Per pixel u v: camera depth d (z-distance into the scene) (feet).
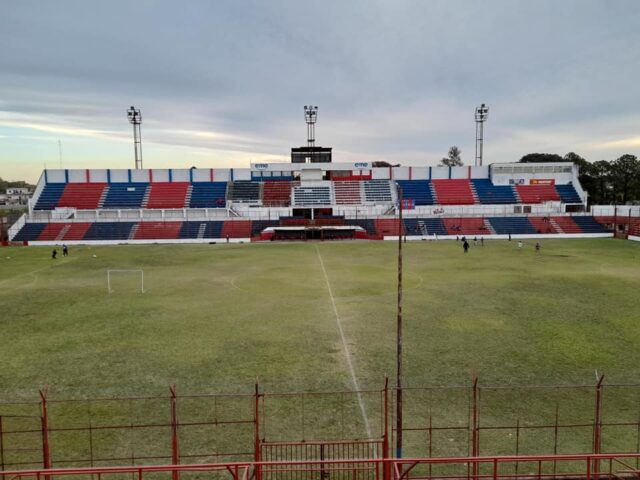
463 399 58.03
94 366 70.18
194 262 181.98
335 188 339.57
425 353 74.38
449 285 129.29
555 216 292.40
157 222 282.56
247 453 46.44
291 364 70.18
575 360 70.79
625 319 93.45
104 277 147.64
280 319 95.61
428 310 101.71
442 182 347.77
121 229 274.98
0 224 262.47
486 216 294.25
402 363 69.97
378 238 271.69
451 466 45.37
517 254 197.77
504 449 46.93
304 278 142.82
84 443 48.60
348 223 290.56
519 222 288.30
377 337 83.20
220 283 135.74
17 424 52.49
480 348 76.59
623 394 59.11
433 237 271.49
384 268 161.68
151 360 72.49
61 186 331.77
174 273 154.81
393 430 49.98
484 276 143.23
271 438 49.16
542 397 58.44
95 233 270.05
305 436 49.57
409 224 288.71
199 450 47.24
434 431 50.49
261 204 321.32
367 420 52.80
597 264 166.91
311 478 40.88
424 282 134.10
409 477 41.47
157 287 130.41
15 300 115.14
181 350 77.05
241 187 338.75
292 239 273.33
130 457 45.78
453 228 283.79
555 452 43.75
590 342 79.25
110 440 49.16
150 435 50.16
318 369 68.03
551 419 52.95
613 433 49.75
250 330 88.12
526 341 79.92
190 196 331.16
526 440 48.49
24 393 60.90
